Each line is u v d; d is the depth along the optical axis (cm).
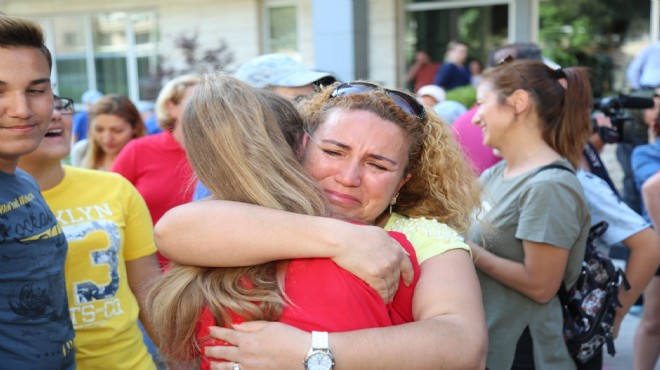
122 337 205
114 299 204
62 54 1234
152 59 1184
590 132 228
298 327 117
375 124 135
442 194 150
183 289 127
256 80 267
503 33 962
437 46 1004
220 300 121
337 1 811
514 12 947
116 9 1177
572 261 215
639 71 518
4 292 147
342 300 117
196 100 132
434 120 152
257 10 1055
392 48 982
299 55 1058
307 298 118
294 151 137
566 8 921
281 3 1055
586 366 223
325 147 135
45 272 157
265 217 121
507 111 224
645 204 285
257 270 123
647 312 304
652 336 304
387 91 141
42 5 1219
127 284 214
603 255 227
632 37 894
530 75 223
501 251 217
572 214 206
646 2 878
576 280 217
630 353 383
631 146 413
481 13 970
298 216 122
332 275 118
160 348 141
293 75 267
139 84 1198
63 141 199
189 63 1009
